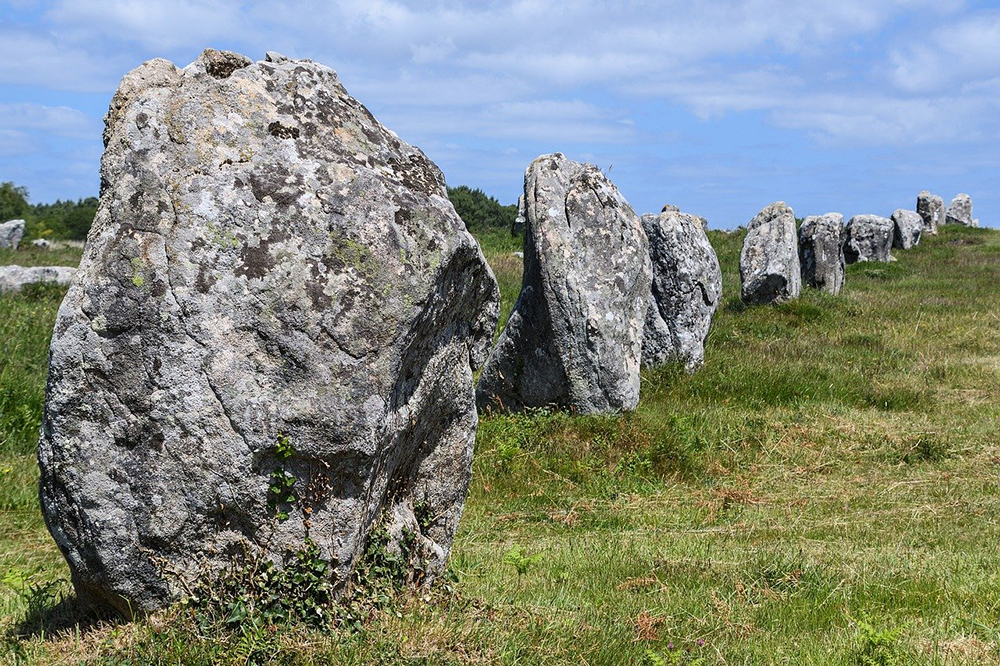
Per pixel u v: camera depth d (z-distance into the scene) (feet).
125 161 15.34
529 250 38.29
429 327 16.20
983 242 125.80
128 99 15.90
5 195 222.89
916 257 111.96
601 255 38.17
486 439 33.65
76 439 14.92
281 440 14.92
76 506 15.02
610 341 37.27
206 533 15.19
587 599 19.75
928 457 34.32
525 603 18.35
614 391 37.19
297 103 16.60
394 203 15.72
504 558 20.70
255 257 15.14
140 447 14.97
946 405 41.86
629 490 30.78
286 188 15.49
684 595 20.48
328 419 14.97
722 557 23.43
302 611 15.38
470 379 18.12
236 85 16.26
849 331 59.47
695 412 37.96
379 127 17.39
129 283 14.87
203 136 15.72
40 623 16.57
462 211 203.10
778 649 17.20
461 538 25.67
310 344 15.01
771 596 20.47
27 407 32.71
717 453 34.19
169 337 14.89
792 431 36.63
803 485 31.58
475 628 15.90
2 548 23.91
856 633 17.70
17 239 104.17
